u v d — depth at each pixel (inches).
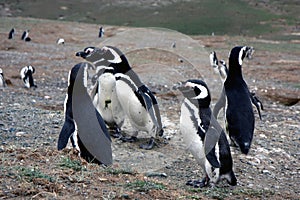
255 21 5319.9
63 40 2842.0
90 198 409.4
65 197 404.8
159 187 462.9
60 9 6166.3
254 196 500.1
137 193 439.5
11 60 1945.1
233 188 517.7
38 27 3722.9
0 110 807.1
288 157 668.1
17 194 399.2
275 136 786.2
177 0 6269.7
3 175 433.1
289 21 5334.6
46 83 1385.3
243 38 3636.8
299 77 1784.0
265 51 2733.8
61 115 784.3
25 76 1267.2
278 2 6318.9
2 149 529.7
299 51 2783.0
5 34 3196.4
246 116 621.9
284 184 561.0
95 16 5905.5
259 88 1465.3
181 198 442.3
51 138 636.7
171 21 5388.8
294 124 904.9
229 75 659.4
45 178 433.7
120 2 6441.9
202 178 530.9
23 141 616.4
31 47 2573.8
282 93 1357.0
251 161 626.8
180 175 546.3
